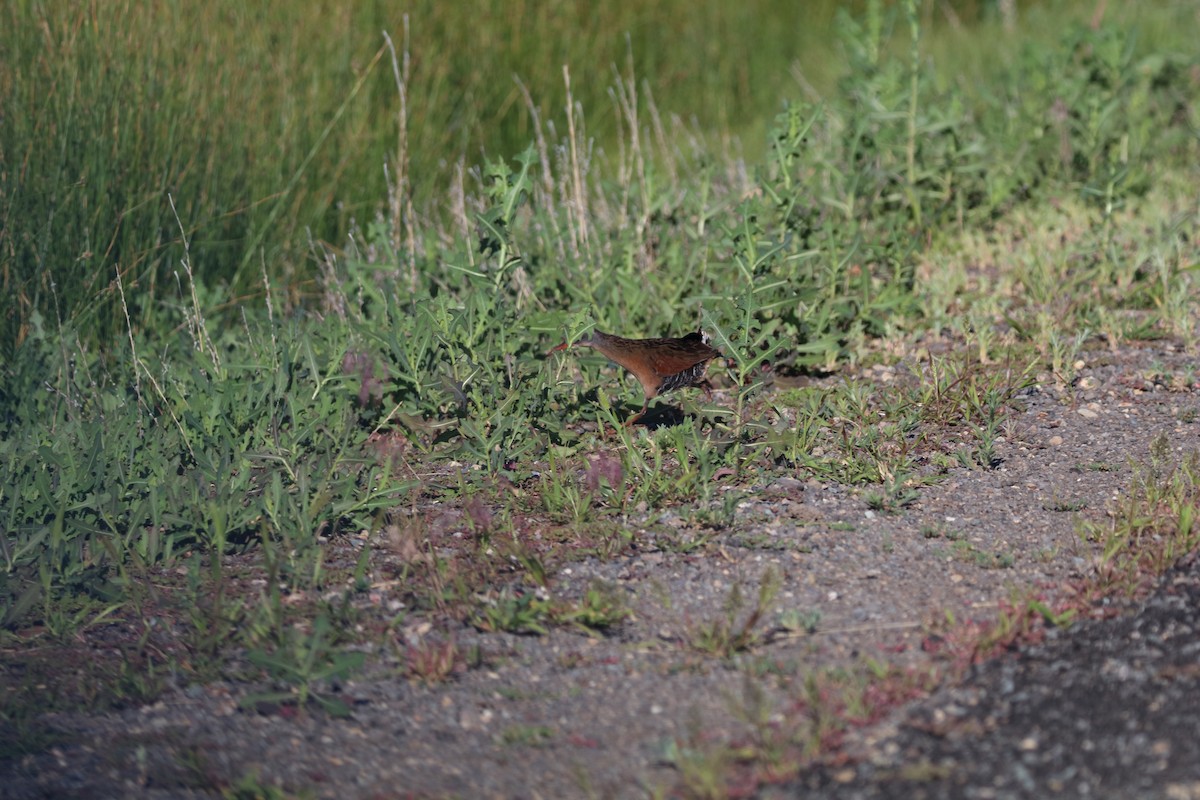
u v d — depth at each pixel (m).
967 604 7.86
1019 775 5.97
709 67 21.14
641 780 6.30
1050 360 11.67
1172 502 8.76
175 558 8.76
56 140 12.70
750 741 6.50
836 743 6.36
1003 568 8.30
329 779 6.45
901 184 14.78
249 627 7.86
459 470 10.09
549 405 10.57
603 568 8.52
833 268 12.24
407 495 9.60
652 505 9.27
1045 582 8.06
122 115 13.27
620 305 12.37
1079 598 7.72
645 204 13.31
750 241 10.80
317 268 14.52
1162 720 6.28
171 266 13.27
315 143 15.05
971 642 7.28
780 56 22.11
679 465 9.88
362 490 9.41
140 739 6.81
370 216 15.38
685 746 6.53
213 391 10.17
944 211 15.20
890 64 15.04
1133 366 11.60
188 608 8.06
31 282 12.15
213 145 13.88
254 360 11.17
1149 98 17.94
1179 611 7.42
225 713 7.07
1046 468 9.77
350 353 11.01
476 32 18.23
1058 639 7.25
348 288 12.56
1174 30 22.30
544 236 12.77
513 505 9.41
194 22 14.58
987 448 9.82
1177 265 13.36
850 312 12.12
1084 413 10.70
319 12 16.06
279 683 7.32
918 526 8.95
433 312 10.84
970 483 9.57
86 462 9.20
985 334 11.92
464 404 10.30
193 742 6.77
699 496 9.34
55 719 7.01
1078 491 9.38
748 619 7.84
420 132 16.56
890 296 12.79
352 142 15.38
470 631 7.86
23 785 6.38
